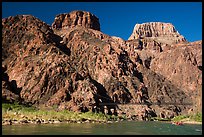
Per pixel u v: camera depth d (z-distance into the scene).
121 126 167.25
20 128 123.69
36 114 196.25
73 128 135.50
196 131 133.50
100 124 182.25
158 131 130.75
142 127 161.38
